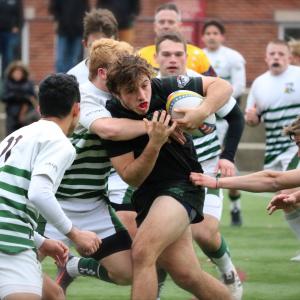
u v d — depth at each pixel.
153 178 17.47
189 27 48.62
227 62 37.19
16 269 15.98
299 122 18.55
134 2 42.16
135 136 17.20
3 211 15.98
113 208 19.73
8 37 46.41
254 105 30.56
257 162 45.44
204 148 21.45
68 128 16.81
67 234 16.16
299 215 21.75
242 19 56.03
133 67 16.94
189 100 17.42
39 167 15.83
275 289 22.41
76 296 21.53
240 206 35.41
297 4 56.38
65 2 41.88
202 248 20.73
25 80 41.91
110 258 18.36
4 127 47.03
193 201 17.39
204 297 17.53
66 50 42.12
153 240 16.77
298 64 31.20
